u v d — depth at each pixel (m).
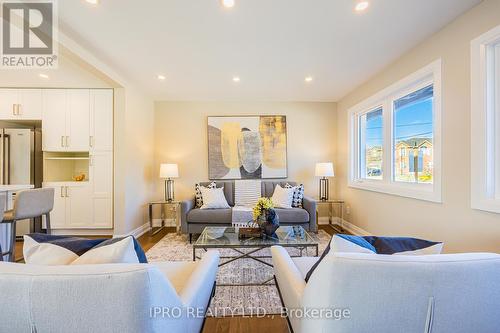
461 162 1.94
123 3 1.78
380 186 3.10
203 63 2.84
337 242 0.99
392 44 2.42
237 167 4.41
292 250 2.96
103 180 3.58
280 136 4.45
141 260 1.08
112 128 3.58
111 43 2.37
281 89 3.83
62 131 3.58
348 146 4.05
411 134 2.70
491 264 0.81
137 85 3.62
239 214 3.41
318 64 2.89
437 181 2.16
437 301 0.79
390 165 3.01
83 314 0.69
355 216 3.83
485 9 1.75
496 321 0.82
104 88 3.58
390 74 2.92
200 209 3.56
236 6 1.83
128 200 3.47
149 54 2.61
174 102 4.43
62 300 0.69
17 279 0.69
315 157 4.52
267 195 4.11
